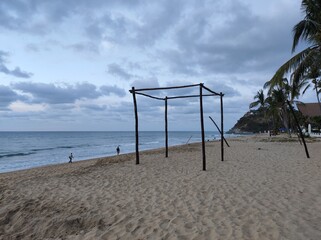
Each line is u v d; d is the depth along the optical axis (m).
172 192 6.37
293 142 24.81
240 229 3.97
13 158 26.28
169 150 20.69
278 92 30.67
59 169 13.09
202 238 3.75
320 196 5.50
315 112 41.81
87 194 6.54
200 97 9.52
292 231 3.80
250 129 102.38
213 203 5.35
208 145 25.91
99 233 4.18
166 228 4.19
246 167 9.70
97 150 35.31
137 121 11.80
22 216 5.08
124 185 7.40
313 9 11.82
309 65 11.97
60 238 4.14
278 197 5.55
